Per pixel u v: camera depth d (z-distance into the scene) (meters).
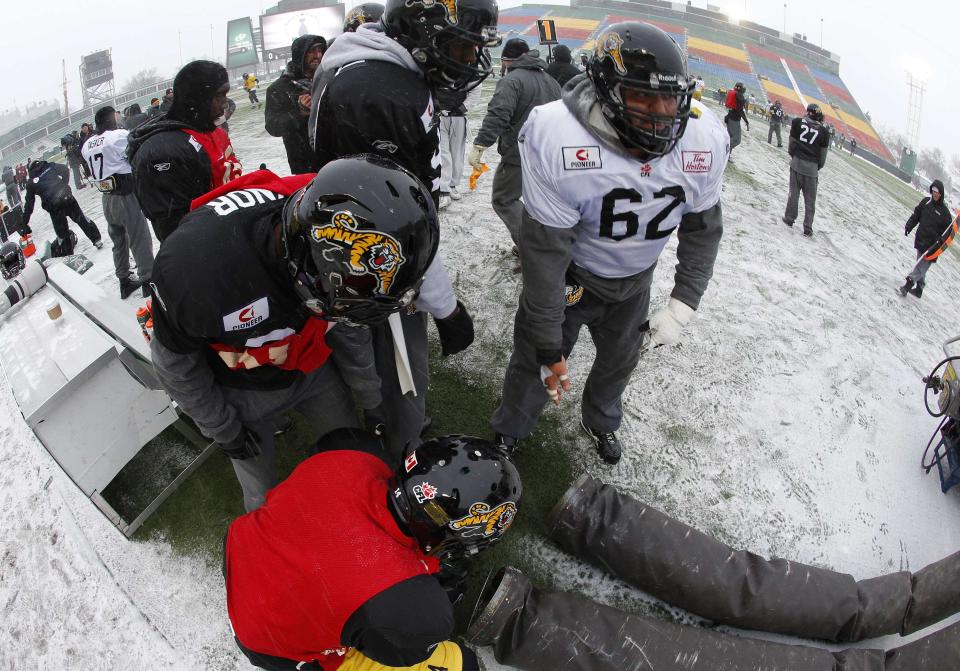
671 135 1.87
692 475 3.07
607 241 2.16
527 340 2.57
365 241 1.41
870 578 2.51
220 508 2.85
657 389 3.51
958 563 2.32
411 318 2.41
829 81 50.53
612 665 2.08
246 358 1.80
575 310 2.47
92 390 2.71
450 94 2.15
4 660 2.60
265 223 1.62
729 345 3.90
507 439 2.92
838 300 4.83
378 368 2.47
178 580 2.65
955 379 3.00
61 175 5.94
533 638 2.12
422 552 1.74
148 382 2.89
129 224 4.03
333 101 1.99
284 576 1.64
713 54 47.66
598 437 3.06
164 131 2.75
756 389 3.60
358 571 1.59
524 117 3.70
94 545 2.82
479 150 5.15
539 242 2.11
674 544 2.36
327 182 1.47
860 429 3.48
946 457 3.14
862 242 7.21
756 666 2.10
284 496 1.82
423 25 1.90
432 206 1.59
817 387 3.70
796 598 2.30
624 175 1.98
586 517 2.46
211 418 1.96
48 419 2.63
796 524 2.92
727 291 4.53
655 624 2.17
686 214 2.24
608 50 1.82
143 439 2.85
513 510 1.73
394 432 2.70
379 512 1.72
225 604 2.55
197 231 1.59
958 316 6.36
